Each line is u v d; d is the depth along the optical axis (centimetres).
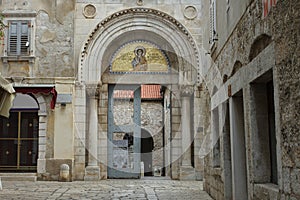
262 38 658
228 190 952
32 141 1855
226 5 959
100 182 1655
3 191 1309
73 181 1711
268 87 711
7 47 1834
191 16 1777
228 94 909
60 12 1852
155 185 1516
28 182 1672
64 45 1833
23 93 1777
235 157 874
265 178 698
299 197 482
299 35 472
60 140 1744
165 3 1797
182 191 1309
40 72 1822
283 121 532
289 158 514
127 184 1559
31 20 1848
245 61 753
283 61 529
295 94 491
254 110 710
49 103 1814
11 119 1862
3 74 1822
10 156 1852
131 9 1759
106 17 1758
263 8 625
